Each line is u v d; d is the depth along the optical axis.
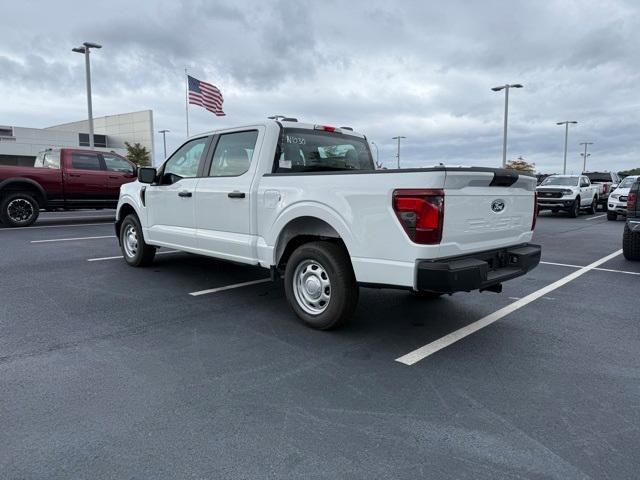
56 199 12.84
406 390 3.38
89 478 2.39
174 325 4.71
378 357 3.97
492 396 3.30
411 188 3.78
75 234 11.11
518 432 2.84
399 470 2.47
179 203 6.12
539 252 4.82
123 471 2.44
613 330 4.73
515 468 2.50
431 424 2.93
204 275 6.89
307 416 3.01
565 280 7.03
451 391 3.37
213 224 5.62
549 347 4.25
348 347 4.19
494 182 4.25
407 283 3.85
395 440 2.75
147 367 3.71
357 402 3.20
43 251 8.78
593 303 5.73
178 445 2.68
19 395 3.23
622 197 17.56
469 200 4.01
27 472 2.43
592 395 3.33
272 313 5.12
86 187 13.19
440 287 3.70
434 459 2.57
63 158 12.96
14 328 4.56
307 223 4.66
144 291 5.99
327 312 4.45
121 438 2.73
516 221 4.71
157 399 3.20
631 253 8.69
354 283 4.40
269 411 3.06
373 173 4.00
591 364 3.87
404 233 3.81
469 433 2.83
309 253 4.51
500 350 4.16
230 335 4.45
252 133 5.25
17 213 12.41
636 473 2.46
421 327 4.75
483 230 4.23
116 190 13.72
